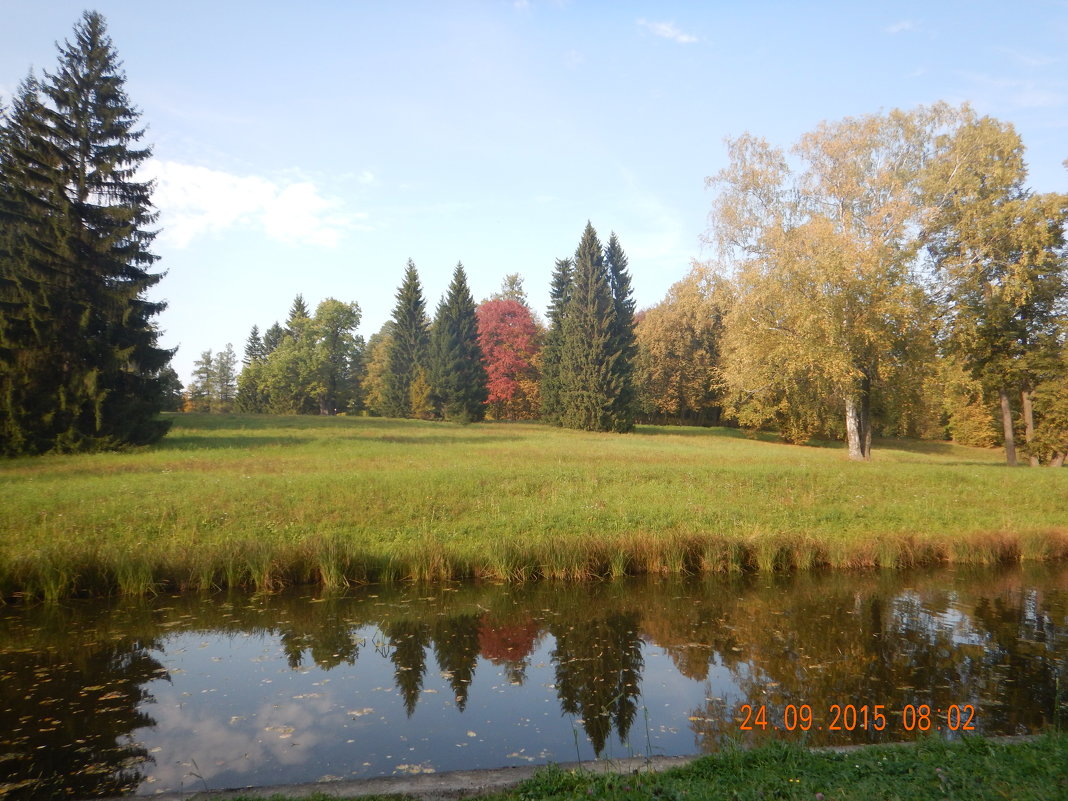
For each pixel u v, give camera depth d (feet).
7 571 39.45
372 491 59.21
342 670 29.99
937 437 221.05
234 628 35.81
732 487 69.00
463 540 51.06
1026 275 96.84
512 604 40.73
